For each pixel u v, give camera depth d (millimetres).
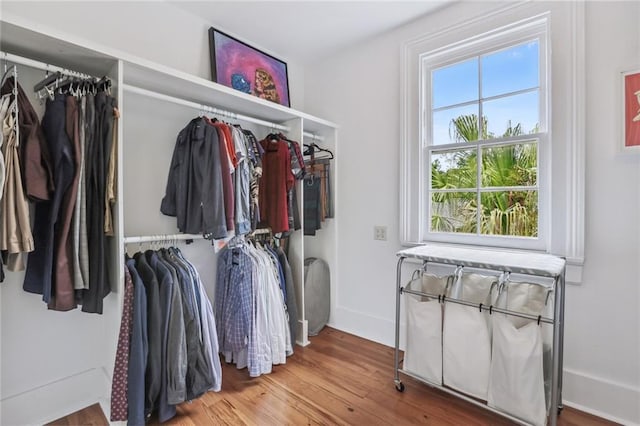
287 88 2801
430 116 2279
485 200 2055
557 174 1712
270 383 1903
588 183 1628
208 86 1820
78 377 1711
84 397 1724
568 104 1671
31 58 1464
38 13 1602
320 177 2703
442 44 2135
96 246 1473
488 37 1976
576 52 1644
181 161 1922
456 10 2078
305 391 1822
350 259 2658
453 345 1634
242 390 1831
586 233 1637
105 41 1820
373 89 2504
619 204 1553
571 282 1671
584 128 1626
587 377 1636
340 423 1560
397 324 1848
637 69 1498
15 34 1252
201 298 1729
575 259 1642
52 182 1378
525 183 1909
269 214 2342
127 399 1445
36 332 1590
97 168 1473
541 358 1374
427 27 2217
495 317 1505
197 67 2240
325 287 2742
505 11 1880
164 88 1844
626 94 1522
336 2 2066
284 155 2299
